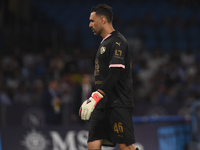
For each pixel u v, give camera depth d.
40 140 19.19
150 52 46.97
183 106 32.97
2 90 32.25
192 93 35.03
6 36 44.41
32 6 58.03
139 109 32.75
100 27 10.01
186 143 20.12
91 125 10.16
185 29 55.03
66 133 19.34
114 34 9.73
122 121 9.60
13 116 30.83
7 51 42.31
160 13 63.03
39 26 49.56
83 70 34.41
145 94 35.56
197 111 20.75
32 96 34.03
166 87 37.59
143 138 19.28
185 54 45.88
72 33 52.06
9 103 31.39
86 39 51.94
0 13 47.34
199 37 54.16
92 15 10.09
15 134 19.11
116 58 9.17
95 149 10.03
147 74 40.97
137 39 47.31
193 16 57.47
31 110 30.89
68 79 34.81
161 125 19.62
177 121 20.09
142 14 62.59
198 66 42.03
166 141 19.50
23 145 19.03
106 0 61.91
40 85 34.16
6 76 36.19
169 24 55.75
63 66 38.34
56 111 29.25
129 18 60.47
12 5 50.28
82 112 9.09
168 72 39.00
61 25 56.66
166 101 34.59
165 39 53.09
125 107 9.70
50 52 43.34
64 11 61.53
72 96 33.22
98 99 9.12
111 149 18.53
